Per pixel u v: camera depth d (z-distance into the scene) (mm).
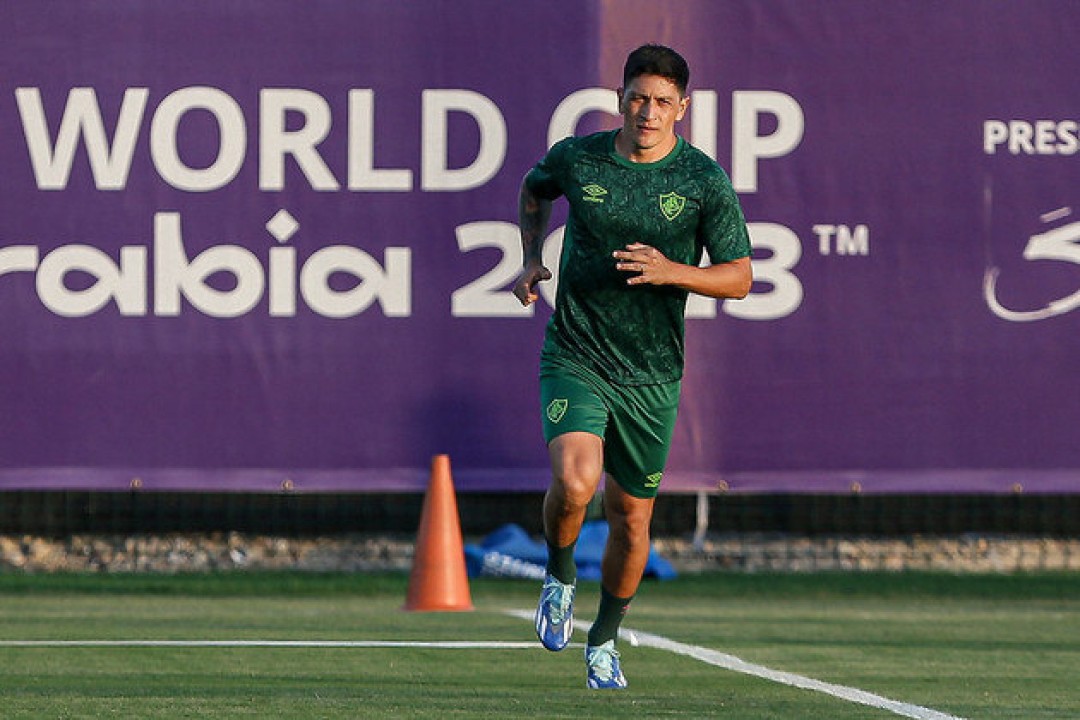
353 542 40531
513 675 23062
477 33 38562
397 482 38656
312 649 26188
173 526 40406
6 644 26797
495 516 40781
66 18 38500
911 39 38969
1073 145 39156
